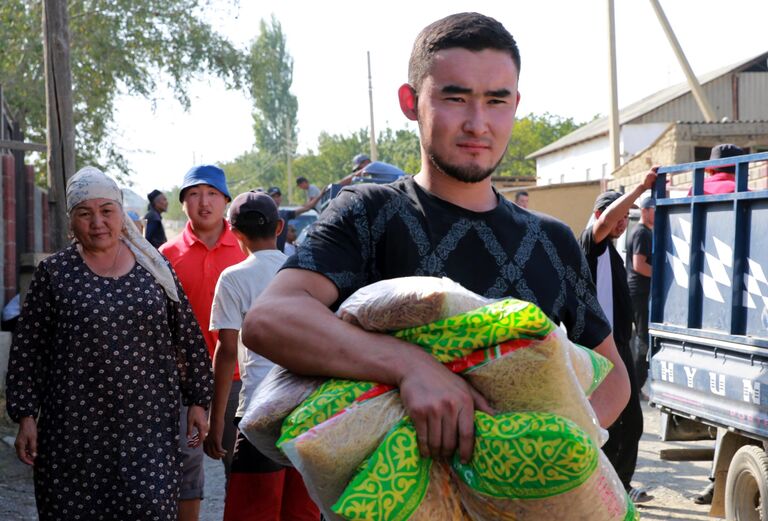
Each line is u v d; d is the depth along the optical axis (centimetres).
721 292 539
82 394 390
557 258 218
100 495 389
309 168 8806
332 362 176
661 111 4434
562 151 5359
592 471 164
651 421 943
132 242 411
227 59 2214
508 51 205
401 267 204
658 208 608
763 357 496
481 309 171
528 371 167
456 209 210
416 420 167
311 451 167
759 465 511
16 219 1127
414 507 166
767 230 494
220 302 473
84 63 2133
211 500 673
